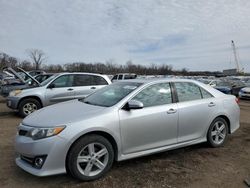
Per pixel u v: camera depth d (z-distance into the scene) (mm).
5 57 61938
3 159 4531
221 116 5469
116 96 4500
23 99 8641
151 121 4336
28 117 4152
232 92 18812
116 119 3990
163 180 3838
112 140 4004
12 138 5863
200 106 5039
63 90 8992
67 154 3619
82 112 4000
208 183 3777
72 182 3719
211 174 4090
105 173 3953
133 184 3691
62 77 9164
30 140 3594
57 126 3586
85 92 9273
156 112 4414
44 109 4496
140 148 4273
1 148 5117
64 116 3859
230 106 5594
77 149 3637
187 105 4859
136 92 4410
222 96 5578
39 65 68812
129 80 5148
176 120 4664
